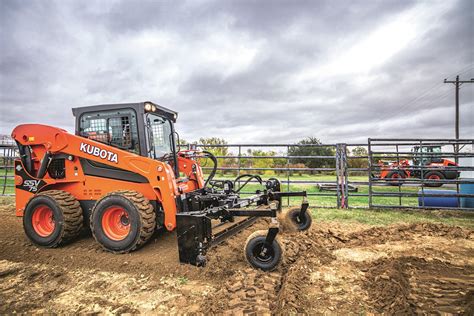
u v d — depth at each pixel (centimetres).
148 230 428
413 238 528
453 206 800
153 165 447
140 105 480
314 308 286
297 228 553
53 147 492
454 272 357
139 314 284
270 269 369
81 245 480
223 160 1412
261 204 545
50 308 298
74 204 477
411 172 1410
